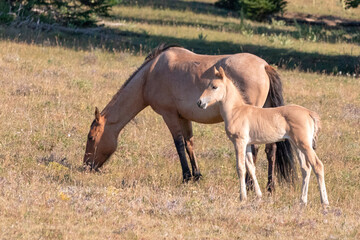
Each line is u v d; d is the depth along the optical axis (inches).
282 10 6378.0
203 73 1300.4
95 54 3336.6
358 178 1475.1
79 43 3786.9
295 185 1327.5
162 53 1413.6
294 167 1320.1
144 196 1145.4
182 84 1334.9
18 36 3575.3
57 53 3267.7
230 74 1273.4
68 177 1317.7
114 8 6018.7
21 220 943.0
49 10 4357.8
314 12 6860.2
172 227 964.6
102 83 2564.0
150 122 1987.0
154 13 6033.5
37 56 3061.0
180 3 6968.5
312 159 1111.6
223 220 1021.2
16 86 2249.0
